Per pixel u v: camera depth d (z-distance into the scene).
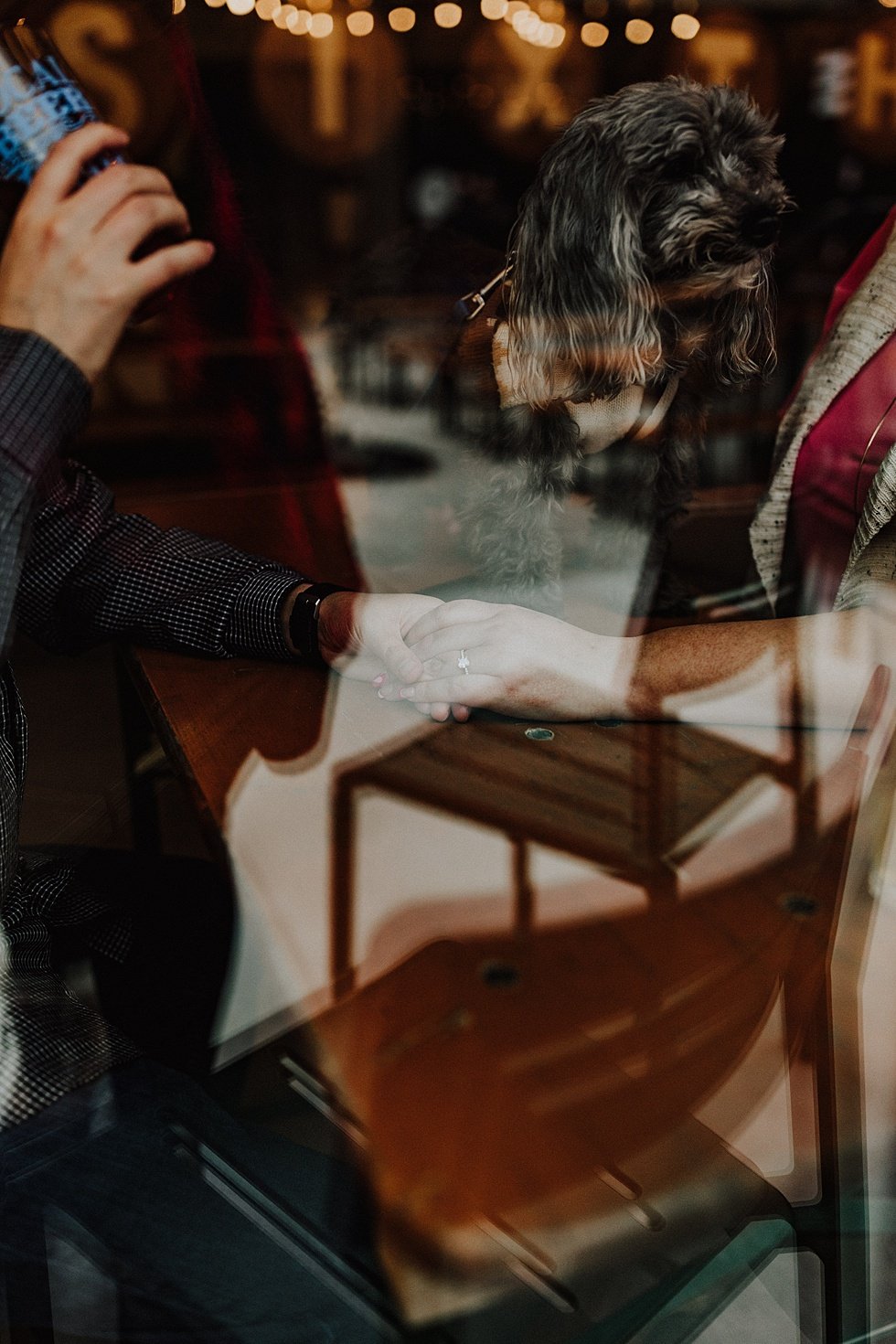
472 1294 0.49
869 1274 0.56
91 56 1.03
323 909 0.63
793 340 1.51
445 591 1.16
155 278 0.61
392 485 1.35
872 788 0.75
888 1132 0.56
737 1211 0.52
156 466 1.82
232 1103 0.63
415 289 1.63
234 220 1.77
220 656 1.03
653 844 0.69
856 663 0.87
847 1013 0.56
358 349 1.70
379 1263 0.51
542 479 1.20
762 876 0.67
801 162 2.24
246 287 1.81
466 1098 0.52
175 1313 0.55
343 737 0.86
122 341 0.64
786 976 0.58
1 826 0.78
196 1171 0.60
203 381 1.80
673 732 0.85
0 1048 0.68
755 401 1.41
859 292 1.09
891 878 0.66
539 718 0.87
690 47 2.68
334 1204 0.54
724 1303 0.53
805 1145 0.55
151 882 0.96
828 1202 0.55
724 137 1.29
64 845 1.05
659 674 0.88
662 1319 0.50
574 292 1.24
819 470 1.05
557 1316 0.49
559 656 0.89
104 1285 0.57
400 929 0.62
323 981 0.58
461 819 0.72
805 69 2.61
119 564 1.07
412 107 3.85
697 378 1.34
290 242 2.56
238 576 1.05
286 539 1.35
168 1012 0.75
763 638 0.90
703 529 1.28
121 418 1.97
